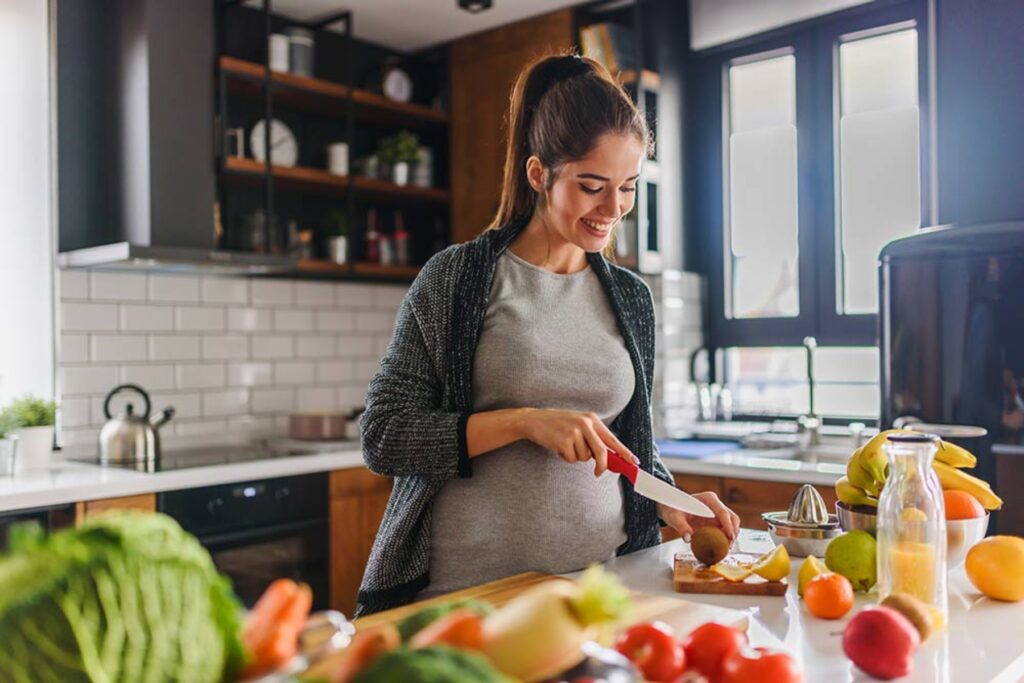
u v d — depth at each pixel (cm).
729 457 297
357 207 396
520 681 70
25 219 305
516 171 154
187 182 307
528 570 142
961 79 245
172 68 304
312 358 375
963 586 135
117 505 254
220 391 345
